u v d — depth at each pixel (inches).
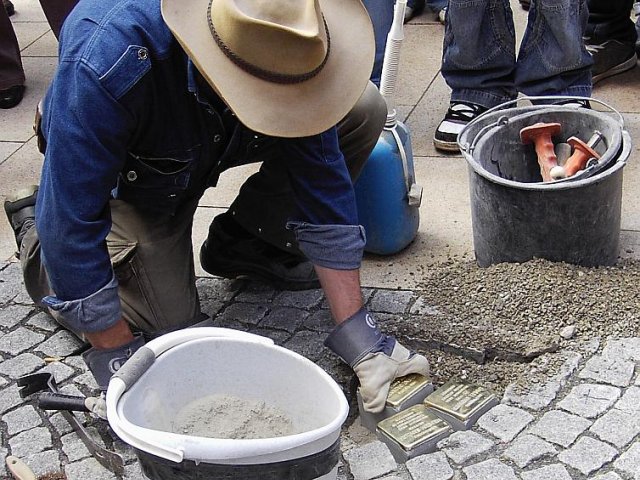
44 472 82.3
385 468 79.4
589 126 104.7
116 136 74.0
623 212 115.5
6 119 160.9
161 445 62.2
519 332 93.5
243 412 75.6
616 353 89.0
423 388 86.7
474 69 131.8
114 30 72.4
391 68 103.6
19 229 105.6
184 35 70.6
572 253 100.1
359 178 106.2
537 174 109.4
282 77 71.1
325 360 95.0
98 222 76.4
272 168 97.7
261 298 106.9
